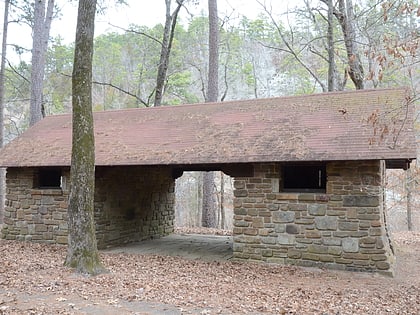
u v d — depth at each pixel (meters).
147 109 12.95
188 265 9.07
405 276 8.15
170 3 18.86
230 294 6.49
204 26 28.44
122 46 31.52
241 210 9.48
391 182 19.88
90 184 7.67
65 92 28.36
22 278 6.95
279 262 9.02
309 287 7.16
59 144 11.83
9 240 11.99
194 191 29.77
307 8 16.61
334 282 7.53
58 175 12.47
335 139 8.53
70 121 13.46
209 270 8.52
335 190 8.59
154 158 9.73
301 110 10.19
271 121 10.05
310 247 8.76
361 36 14.07
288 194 9.02
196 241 13.18
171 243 12.73
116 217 12.08
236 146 9.33
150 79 27.88
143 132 11.34
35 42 17.08
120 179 12.29
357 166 8.42
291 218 8.97
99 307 5.50
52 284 6.59
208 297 6.22
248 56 28.70
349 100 9.98
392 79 13.89
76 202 7.59
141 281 7.10
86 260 7.51
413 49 5.64
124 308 5.50
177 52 25.75
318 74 21.17
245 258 9.38
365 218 8.32
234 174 9.58
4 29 19.39
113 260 9.44
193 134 10.48
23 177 11.98
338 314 5.49
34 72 17.00
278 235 9.07
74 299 5.84
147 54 27.97
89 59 7.72
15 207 12.05
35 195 11.77
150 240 13.41
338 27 18.66
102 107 30.19
